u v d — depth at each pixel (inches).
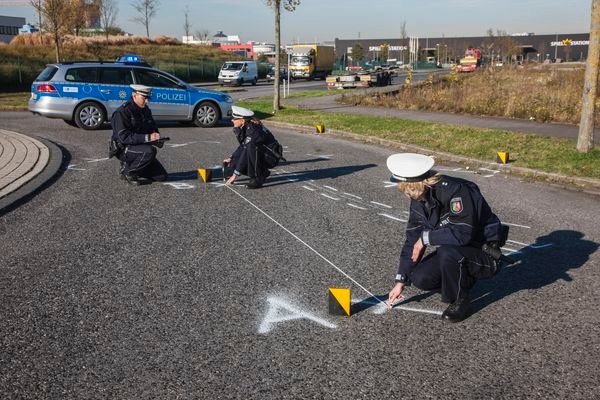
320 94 1147.3
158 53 2142.0
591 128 439.5
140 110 347.9
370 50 4576.8
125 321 169.9
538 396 132.6
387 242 247.9
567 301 187.3
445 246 166.9
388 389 135.0
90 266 215.0
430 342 158.9
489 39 3678.6
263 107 868.0
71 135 575.8
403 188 159.9
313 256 228.8
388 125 633.0
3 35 3326.8
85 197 323.0
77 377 139.2
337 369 144.0
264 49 4153.5
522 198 332.5
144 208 300.2
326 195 334.0
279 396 131.6
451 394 133.2
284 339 159.6
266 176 352.2
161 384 136.4
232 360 147.9
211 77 1969.7
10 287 195.0
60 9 1365.7
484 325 169.8
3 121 698.2
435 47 4306.1
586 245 245.4
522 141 505.0
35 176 361.4
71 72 612.4
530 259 228.2
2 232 256.5
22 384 135.9
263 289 195.0
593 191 351.9
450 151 474.9
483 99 796.6
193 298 187.0
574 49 4050.2
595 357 150.9
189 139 563.5
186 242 244.4
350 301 183.3
